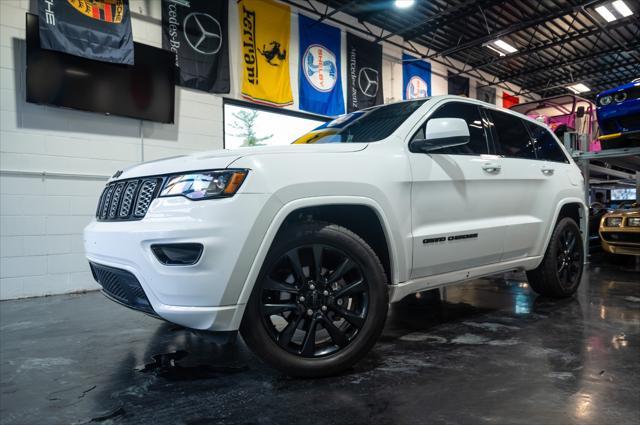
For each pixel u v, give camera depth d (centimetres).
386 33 1013
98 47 541
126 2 563
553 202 340
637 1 895
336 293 204
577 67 1327
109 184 238
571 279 376
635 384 193
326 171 200
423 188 239
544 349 244
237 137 728
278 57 782
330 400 181
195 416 171
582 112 822
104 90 558
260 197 180
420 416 166
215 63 682
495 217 287
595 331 279
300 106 819
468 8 927
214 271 173
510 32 971
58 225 534
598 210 773
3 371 232
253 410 174
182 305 177
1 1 501
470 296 399
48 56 515
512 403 175
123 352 261
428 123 232
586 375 204
